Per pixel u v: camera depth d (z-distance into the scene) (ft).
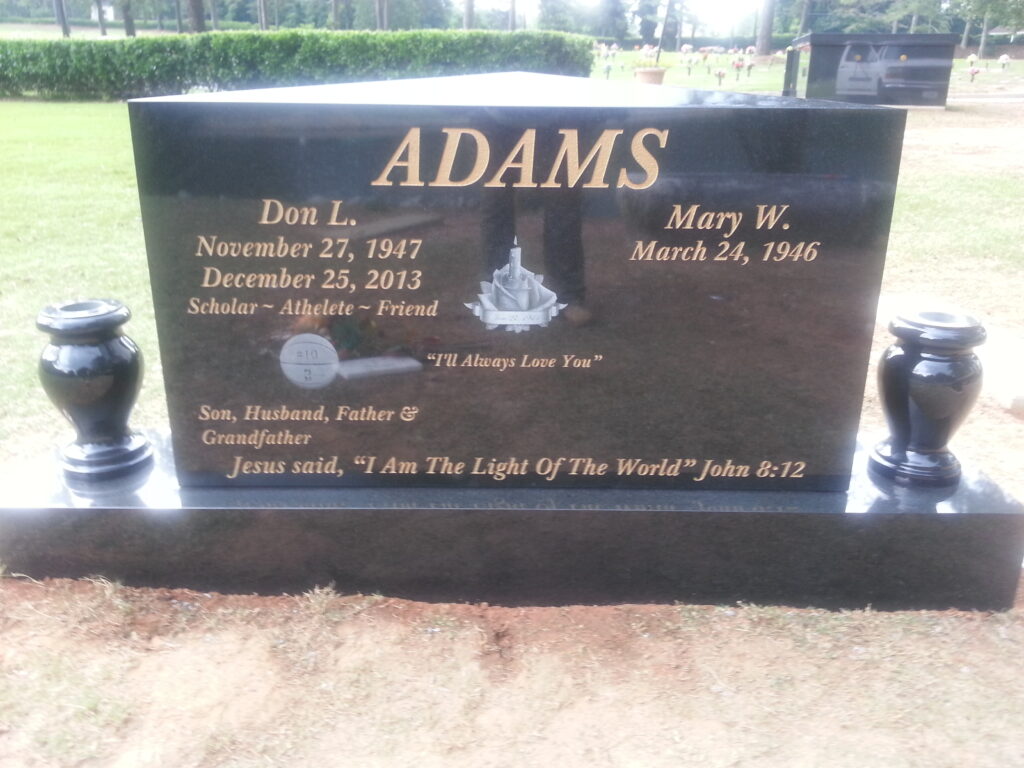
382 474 11.02
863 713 9.00
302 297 10.36
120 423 11.23
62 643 9.80
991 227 31.09
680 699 9.20
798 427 10.77
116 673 9.41
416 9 213.25
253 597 10.67
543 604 10.75
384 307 10.40
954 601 10.60
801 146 9.82
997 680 9.45
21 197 34.99
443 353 10.55
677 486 11.05
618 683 9.41
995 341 19.30
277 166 9.86
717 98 10.95
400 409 10.77
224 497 10.71
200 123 9.71
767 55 132.77
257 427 10.82
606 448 10.90
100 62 76.89
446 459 10.95
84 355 10.68
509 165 9.88
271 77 76.13
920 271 25.76
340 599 10.61
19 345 18.80
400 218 10.06
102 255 26.23
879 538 10.41
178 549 10.59
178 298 10.36
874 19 182.19
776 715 8.98
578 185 9.96
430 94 10.82
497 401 10.73
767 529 10.43
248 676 9.41
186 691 9.20
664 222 10.09
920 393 10.62
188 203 9.99
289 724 8.82
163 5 211.61
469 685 9.34
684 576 10.67
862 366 10.55
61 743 8.52
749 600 10.73
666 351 10.53
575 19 236.43
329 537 10.55
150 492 10.80
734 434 10.82
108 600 10.43
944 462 10.98
